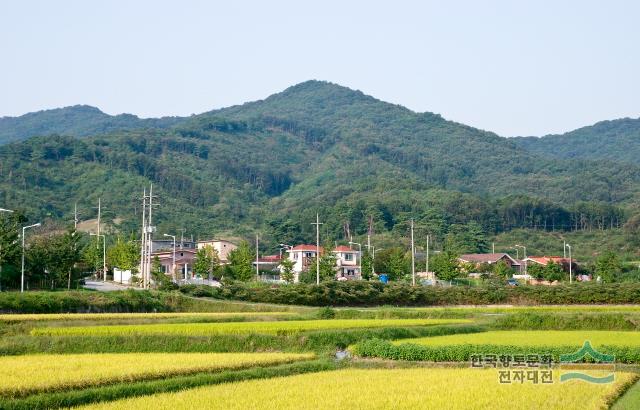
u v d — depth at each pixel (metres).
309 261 157.88
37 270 103.31
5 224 98.88
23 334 60.69
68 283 106.25
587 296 107.56
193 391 37.84
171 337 56.28
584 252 192.25
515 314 76.12
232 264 128.25
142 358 47.78
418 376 43.06
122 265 129.62
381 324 69.31
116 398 36.59
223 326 63.34
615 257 139.38
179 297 94.19
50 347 53.78
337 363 50.00
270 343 57.22
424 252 184.62
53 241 109.00
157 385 38.75
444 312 85.31
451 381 41.03
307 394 36.88
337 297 107.75
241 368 45.47
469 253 193.00
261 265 173.50
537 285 112.00
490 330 72.56
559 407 34.00
